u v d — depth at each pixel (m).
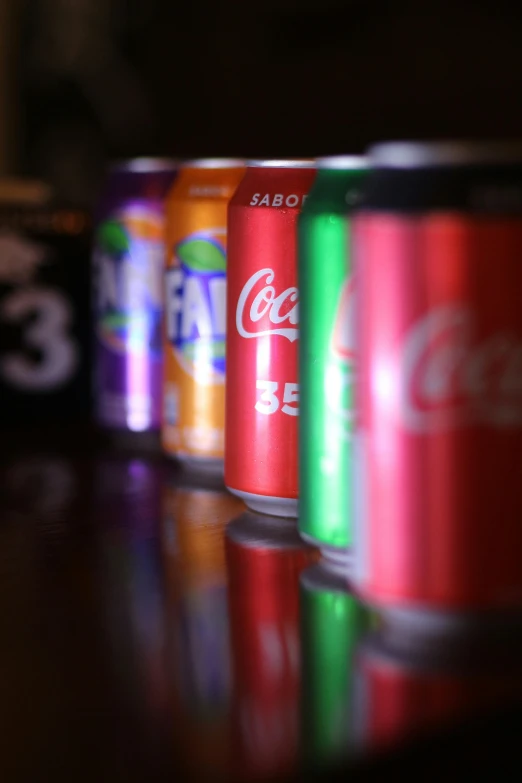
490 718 0.39
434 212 0.41
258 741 0.38
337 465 0.48
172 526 0.56
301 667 0.42
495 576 0.41
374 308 0.41
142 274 0.69
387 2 1.34
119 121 1.35
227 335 0.56
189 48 1.41
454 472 0.41
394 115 1.35
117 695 0.41
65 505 0.60
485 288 0.41
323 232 0.47
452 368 0.41
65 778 0.37
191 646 0.44
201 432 0.62
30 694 0.41
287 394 0.54
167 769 0.37
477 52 1.29
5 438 0.75
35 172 1.36
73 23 1.33
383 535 0.42
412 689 0.41
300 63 1.40
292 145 1.41
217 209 0.61
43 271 0.77
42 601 0.48
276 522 0.57
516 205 0.41
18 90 1.36
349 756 0.37
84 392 0.79
